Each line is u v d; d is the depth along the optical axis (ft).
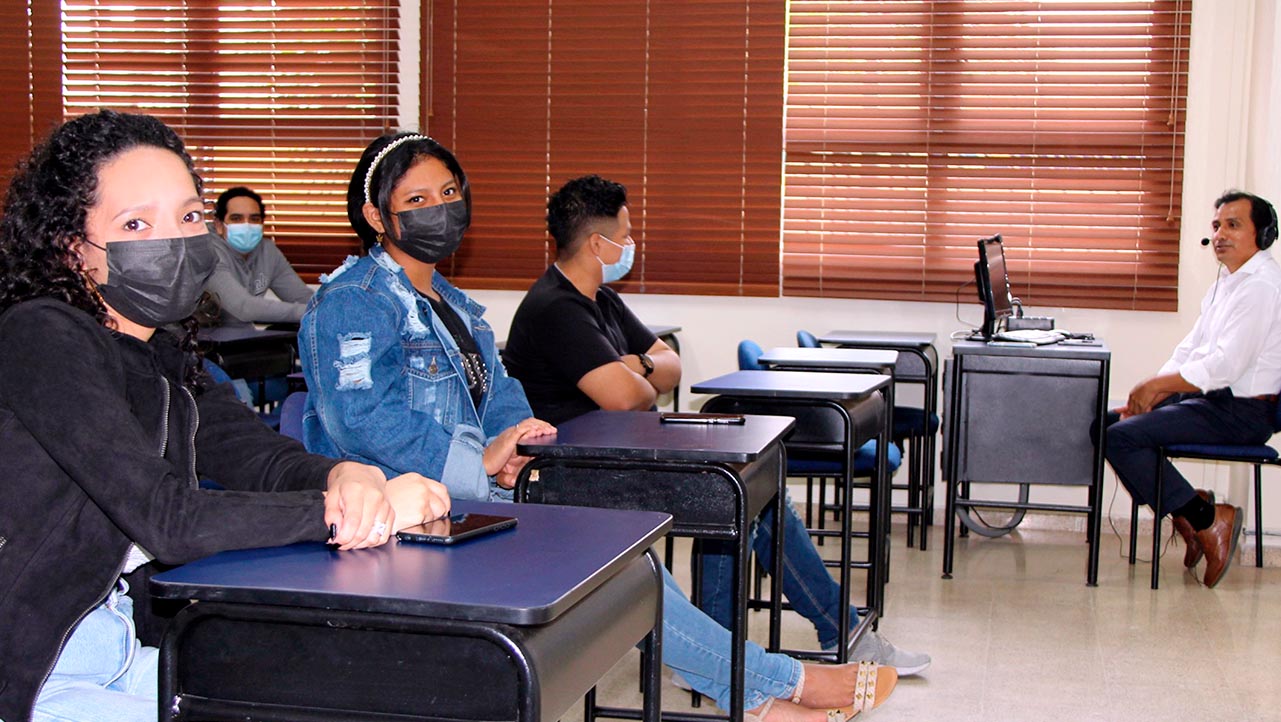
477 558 4.06
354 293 6.76
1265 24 14.94
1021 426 13.66
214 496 4.08
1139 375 16.42
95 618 4.49
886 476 12.12
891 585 13.25
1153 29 16.01
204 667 3.92
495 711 3.71
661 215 17.39
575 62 17.43
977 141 16.56
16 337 4.14
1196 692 9.84
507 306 17.93
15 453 4.18
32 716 4.14
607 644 4.38
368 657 3.80
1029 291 16.55
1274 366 13.23
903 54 16.66
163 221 4.42
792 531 9.78
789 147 17.04
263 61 18.01
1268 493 14.66
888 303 16.97
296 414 6.97
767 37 16.94
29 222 4.33
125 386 4.41
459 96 17.72
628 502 6.91
